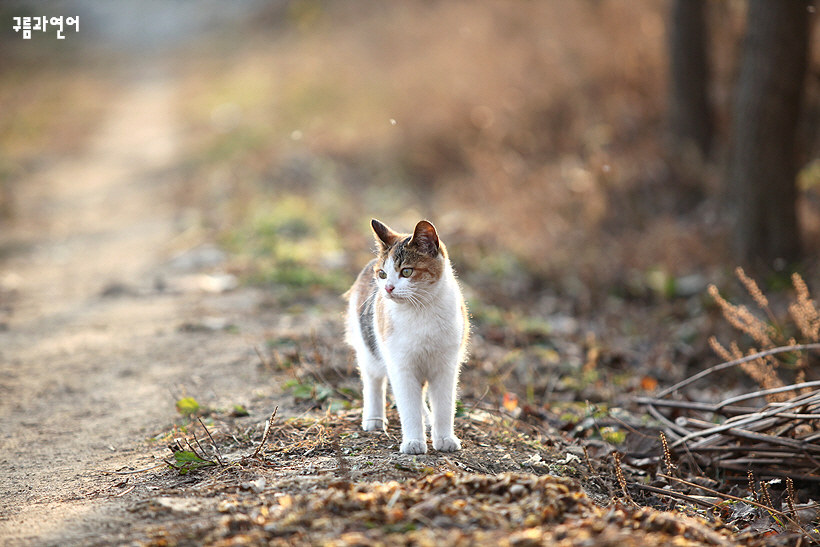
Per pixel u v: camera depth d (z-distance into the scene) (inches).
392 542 155.3
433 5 1032.2
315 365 331.6
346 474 196.4
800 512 216.4
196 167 964.0
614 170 663.1
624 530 166.7
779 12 471.5
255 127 1151.0
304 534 161.2
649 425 286.2
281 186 807.7
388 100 1024.9
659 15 806.5
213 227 655.8
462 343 245.8
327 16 1392.7
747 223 510.3
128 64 2282.2
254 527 169.8
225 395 300.7
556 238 593.9
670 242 565.6
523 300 519.8
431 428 243.0
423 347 223.9
